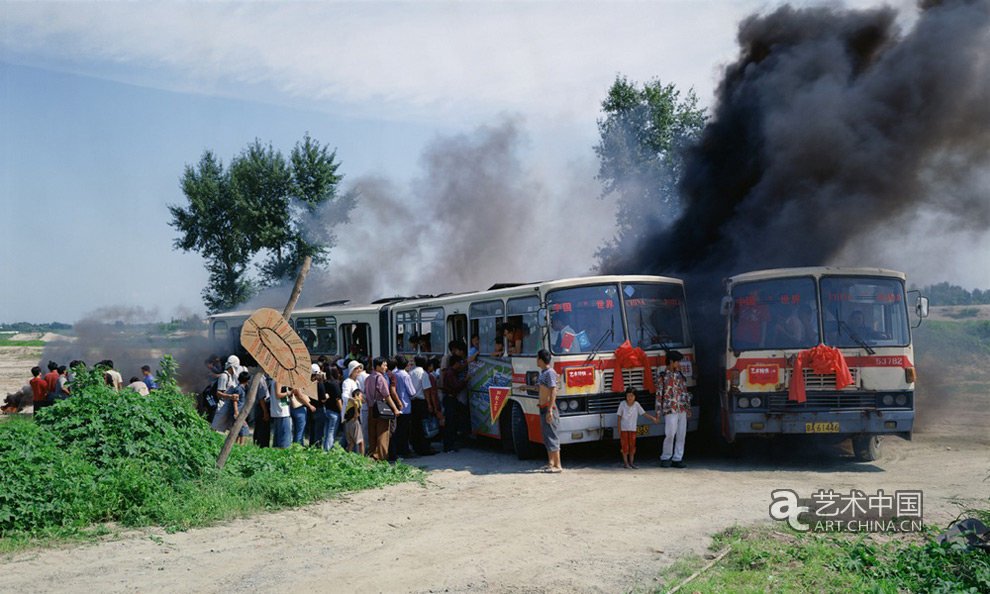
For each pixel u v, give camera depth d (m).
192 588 6.96
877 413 12.63
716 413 16.31
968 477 11.68
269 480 10.89
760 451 15.05
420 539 8.70
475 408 16.52
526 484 12.10
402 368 15.55
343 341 23.73
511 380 14.88
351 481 11.82
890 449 14.79
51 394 19.05
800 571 7.05
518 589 6.82
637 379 13.88
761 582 6.81
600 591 6.73
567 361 13.52
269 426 14.48
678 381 13.59
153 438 10.73
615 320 13.95
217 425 14.84
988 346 36.06
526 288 14.35
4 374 47.31
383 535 8.92
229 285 45.88
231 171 45.06
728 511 9.66
